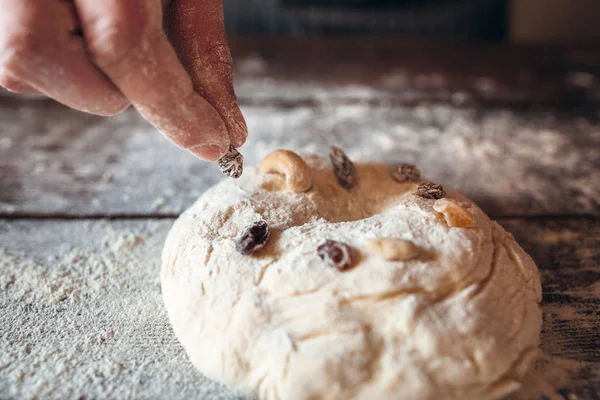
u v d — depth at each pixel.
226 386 0.23
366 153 0.45
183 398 0.23
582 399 0.23
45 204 0.38
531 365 0.23
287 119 0.52
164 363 0.25
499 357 0.21
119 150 0.46
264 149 0.46
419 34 0.78
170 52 0.22
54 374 0.25
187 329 0.24
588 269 0.31
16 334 0.27
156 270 0.31
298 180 0.29
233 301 0.23
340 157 0.32
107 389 0.24
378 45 0.72
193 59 0.26
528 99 0.56
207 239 0.26
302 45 0.72
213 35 0.26
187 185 0.41
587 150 0.45
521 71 0.63
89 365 0.25
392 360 0.21
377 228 0.25
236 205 0.28
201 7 0.26
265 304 0.23
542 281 0.30
